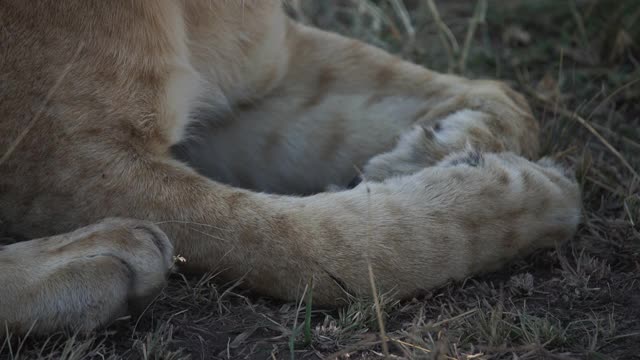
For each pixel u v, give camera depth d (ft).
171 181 15.84
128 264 14.39
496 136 18.57
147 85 16.07
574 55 25.27
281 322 15.06
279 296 15.52
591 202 19.62
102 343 14.23
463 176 16.52
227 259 15.52
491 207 16.26
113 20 15.88
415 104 19.74
